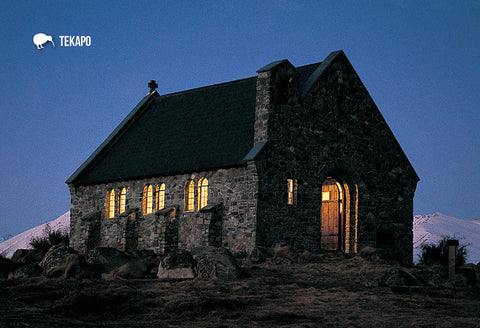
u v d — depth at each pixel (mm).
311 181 40406
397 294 25531
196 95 48750
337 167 41781
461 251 45375
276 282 27531
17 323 18234
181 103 49469
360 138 43469
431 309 22625
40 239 53844
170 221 41906
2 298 21828
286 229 38938
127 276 27828
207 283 25734
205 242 39156
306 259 35406
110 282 25312
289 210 39188
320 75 41375
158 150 46125
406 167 45781
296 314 21141
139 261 29312
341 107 42656
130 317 20375
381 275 29391
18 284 24094
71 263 27188
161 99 52375
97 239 47719
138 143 49000
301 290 25688
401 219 45031
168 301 22125
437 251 45031
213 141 42531
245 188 38594
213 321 20078
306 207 40000
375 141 44375
